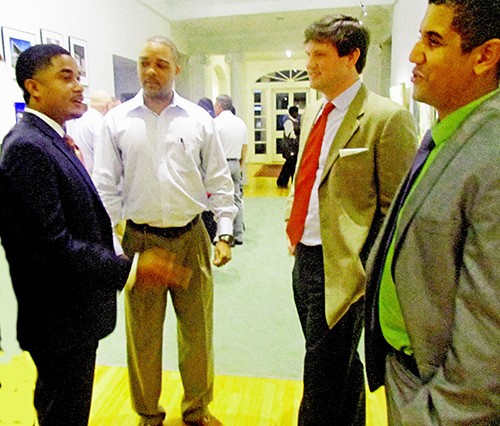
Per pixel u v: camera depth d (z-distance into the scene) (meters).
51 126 1.33
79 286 1.31
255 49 9.02
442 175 0.78
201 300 1.93
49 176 1.22
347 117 1.50
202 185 1.89
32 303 1.25
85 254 1.28
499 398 0.69
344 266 1.49
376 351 1.04
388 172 1.47
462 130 0.78
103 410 2.17
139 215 1.81
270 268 4.24
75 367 1.37
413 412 0.78
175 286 1.90
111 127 1.80
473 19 0.76
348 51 1.46
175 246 1.83
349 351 1.59
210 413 2.15
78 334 1.33
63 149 1.32
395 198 0.98
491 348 0.68
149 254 1.50
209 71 9.82
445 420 0.72
